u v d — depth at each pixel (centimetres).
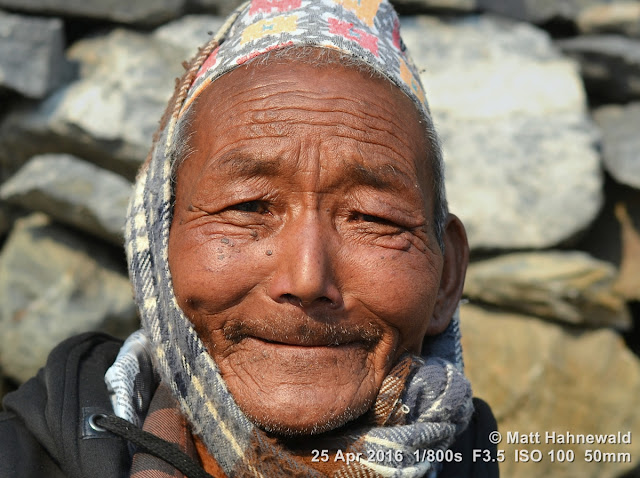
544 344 344
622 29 411
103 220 338
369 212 142
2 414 154
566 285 340
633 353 378
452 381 156
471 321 351
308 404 137
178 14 383
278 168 139
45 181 342
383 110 147
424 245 150
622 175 371
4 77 340
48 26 353
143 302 151
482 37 395
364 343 144
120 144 344
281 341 139
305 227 139
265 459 142
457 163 358
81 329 344
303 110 142
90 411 145
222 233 142
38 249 355
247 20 157
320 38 150
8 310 345
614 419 343
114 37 374
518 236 353
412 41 385
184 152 151
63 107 345
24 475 141
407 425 150
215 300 140
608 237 380
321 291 135
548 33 425
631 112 395
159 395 154
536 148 364
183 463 139
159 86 358
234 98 146
